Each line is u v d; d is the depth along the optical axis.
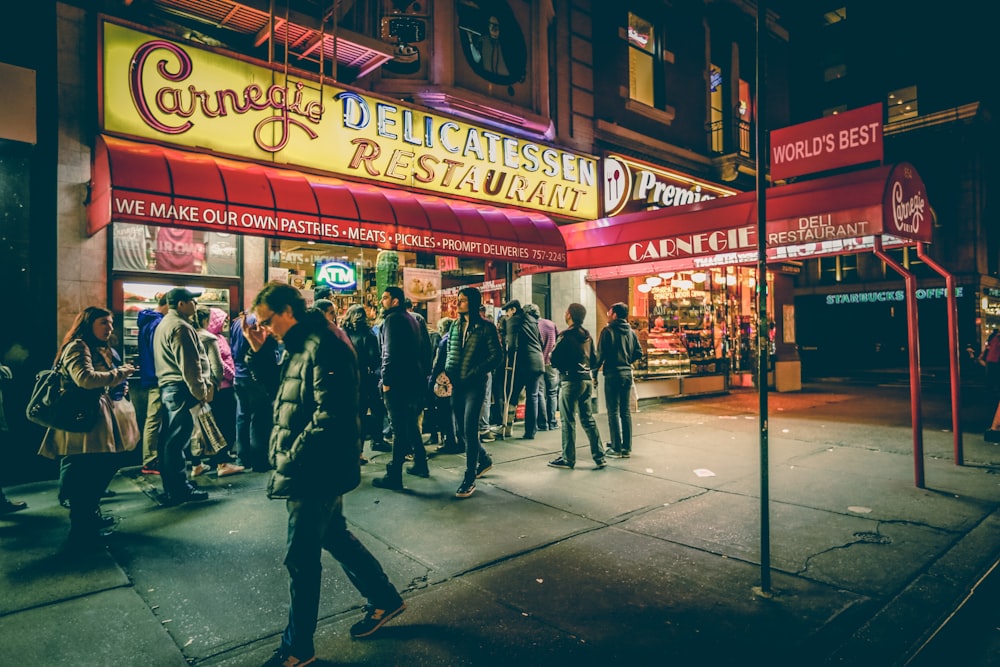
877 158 5.46
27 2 5.65
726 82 14.30
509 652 2.86
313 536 2.73
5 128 5.37
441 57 8.52
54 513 4.78
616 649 2.88
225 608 3.27
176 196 5.52
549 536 4.39
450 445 7.25
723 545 4.23
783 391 14.79
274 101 7.02
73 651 2.83
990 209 30.05
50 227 5.76
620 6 11.68
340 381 2.75
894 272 31.05
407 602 3.37
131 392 6.25
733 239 7.33
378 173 7.94
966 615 3.34
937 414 10.62
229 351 6.65
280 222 6.20
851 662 2.78
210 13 6.52
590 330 10.64
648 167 11.62
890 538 4.34
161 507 4.96
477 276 10.14
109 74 5.91
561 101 10.38
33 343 5.66
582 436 8.40
